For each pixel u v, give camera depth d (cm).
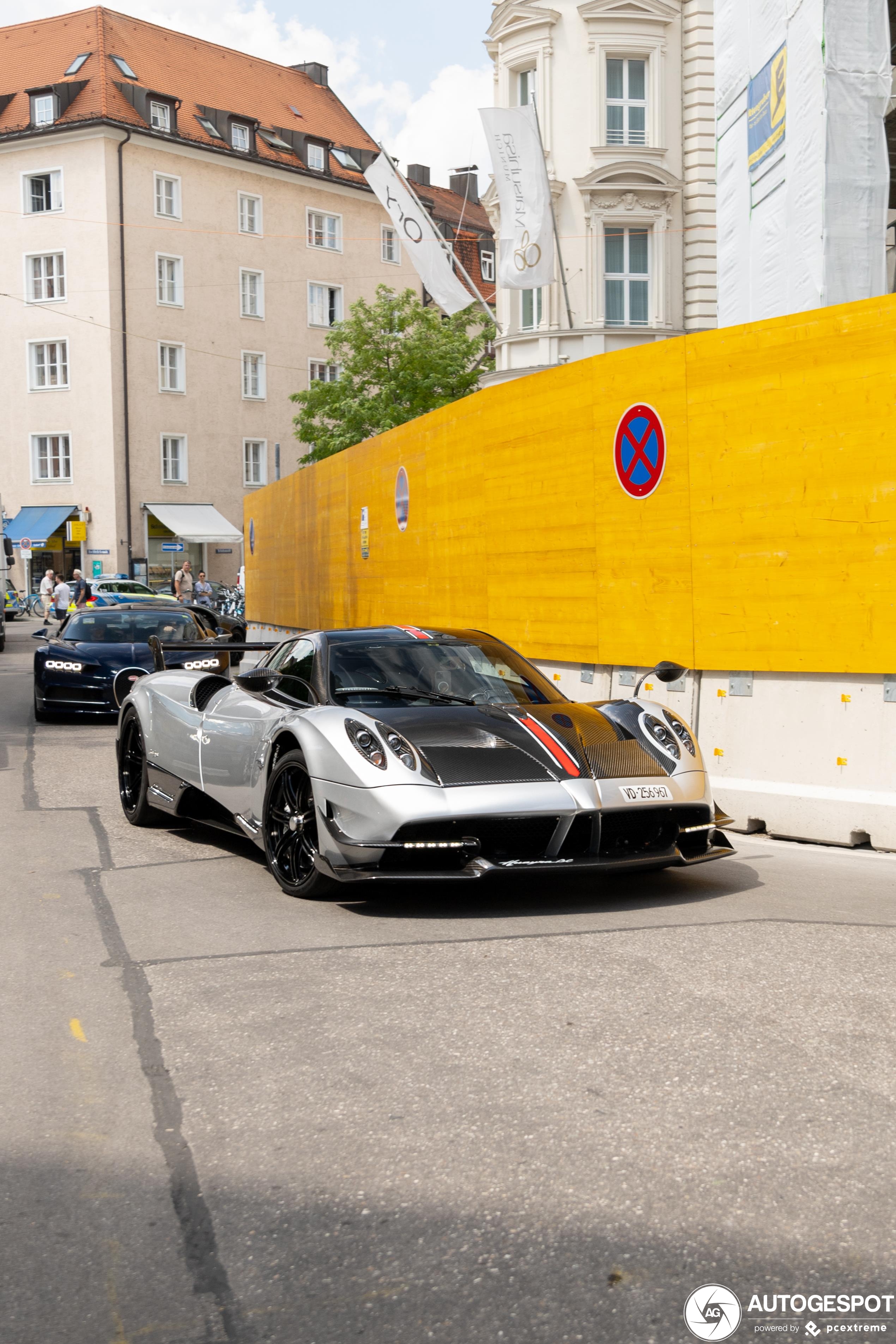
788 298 1223
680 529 776
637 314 2464
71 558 4619
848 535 671
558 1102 315
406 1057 350
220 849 697
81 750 1190
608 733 571
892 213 1567
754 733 727
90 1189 278
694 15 2409
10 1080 345
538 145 2070
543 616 942
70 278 4528
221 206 4847
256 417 5006
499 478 1012
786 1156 281
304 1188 274
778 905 531
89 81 4562
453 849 509
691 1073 332
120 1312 229
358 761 521
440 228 5766
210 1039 372
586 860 516
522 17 2438
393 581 1329
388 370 3622
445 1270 239
